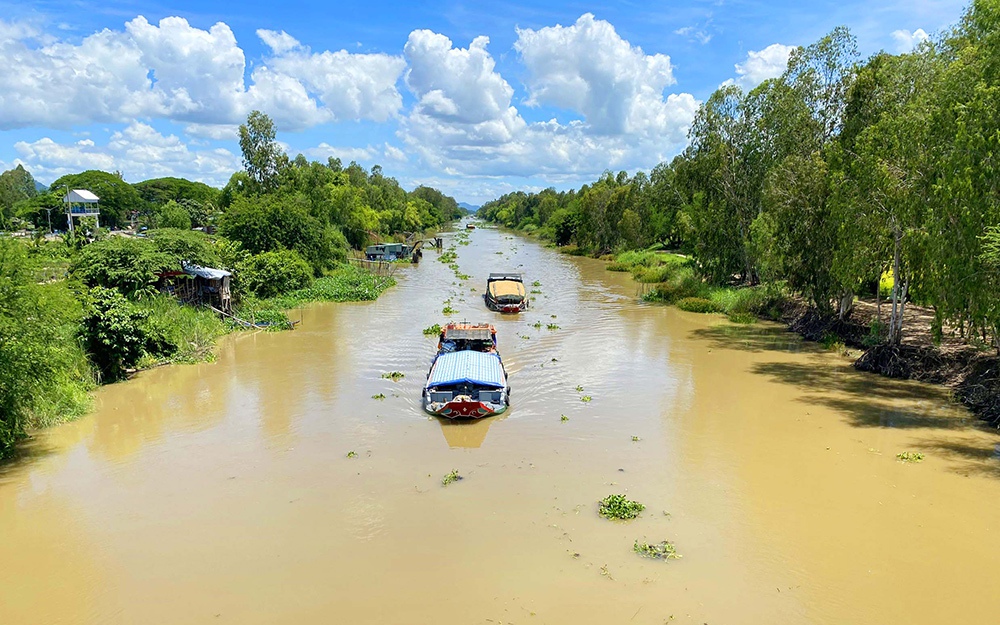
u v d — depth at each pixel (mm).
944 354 22562
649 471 15047
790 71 36719
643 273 54469
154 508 13320
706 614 9734
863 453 16047
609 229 80938
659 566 11047
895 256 23266
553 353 27047
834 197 25375
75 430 17938
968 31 23125
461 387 19656
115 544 11898
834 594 10242
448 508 13211
